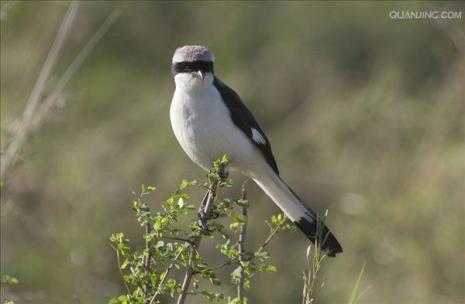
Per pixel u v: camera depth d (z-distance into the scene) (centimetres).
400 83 1493
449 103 1332
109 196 1362
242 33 1631
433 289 1142
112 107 1567
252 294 1208
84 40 1616
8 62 1495
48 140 1425
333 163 1399
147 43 1667
